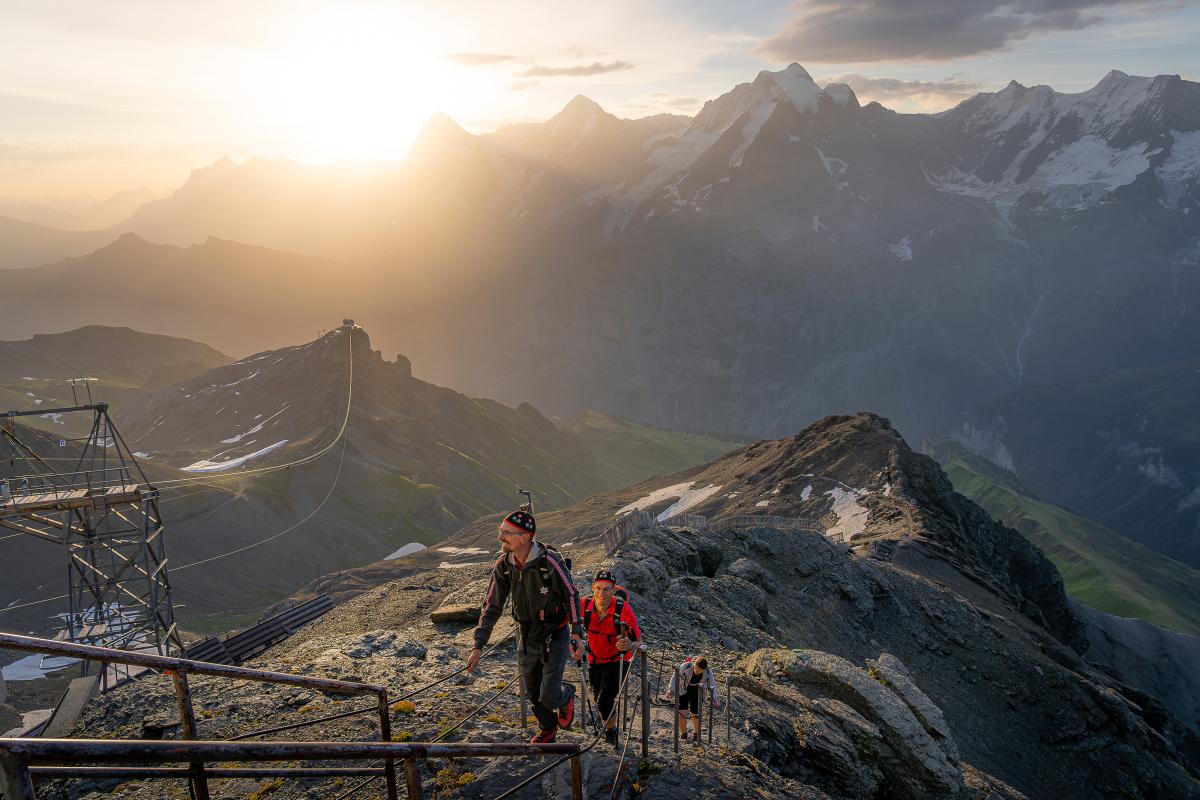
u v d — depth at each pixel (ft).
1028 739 128.36
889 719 44.42
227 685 33.99
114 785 26.73
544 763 27.37
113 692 33.17
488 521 528.22
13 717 179.63
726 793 28.27
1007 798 65.72
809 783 39.06
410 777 16.33
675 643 60.70
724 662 57.16
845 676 47.21
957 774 43.34
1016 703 132.57
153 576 129.70
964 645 140.97
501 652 42.52
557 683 26.08
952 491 330.13
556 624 26.23
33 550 401.70
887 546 213.66
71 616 127.65
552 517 528.63
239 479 554.05
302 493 563.48
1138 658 435.12
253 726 30.17
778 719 42.09
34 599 369.09
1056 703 134.00
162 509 479.41
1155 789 127.34
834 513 305.12
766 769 33.76
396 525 574.97
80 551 131.23
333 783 26.50
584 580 68.28
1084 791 121.19
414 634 50.14
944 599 152.25
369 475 618.85
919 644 137.90
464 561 421.59
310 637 76.02
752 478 388.98
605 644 30.22
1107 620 458.09
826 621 121.70
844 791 39.50
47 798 26.30
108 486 131.03
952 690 130.82
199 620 392.88
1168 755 137.59
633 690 41.39
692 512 374.63
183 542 463.01
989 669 136.87
